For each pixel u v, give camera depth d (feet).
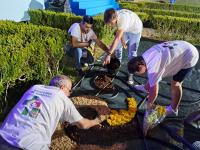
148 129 18.53
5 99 18.79
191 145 17.24
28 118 12.30
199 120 19.44
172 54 17.89
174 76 19.25
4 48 18.75
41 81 21.21
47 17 37.68
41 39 22.02
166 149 17.57
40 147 12.12
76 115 13.50
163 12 52.75
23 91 20.43
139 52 35.42
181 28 44.55
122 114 20.11
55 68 22.75
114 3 52.60
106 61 23.44
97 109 20.15
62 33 24.39
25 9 39.81
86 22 23.25
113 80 25.44
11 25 26.66
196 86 25.96
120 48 26.09
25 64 19.52
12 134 12.05
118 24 22.52
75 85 23.88
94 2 46.37
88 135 17.93
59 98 12.95
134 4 58.70
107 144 17.52
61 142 17.08
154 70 17.49
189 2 99.30
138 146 17.66
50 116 12.50
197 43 42.34
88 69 26.76
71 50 28.07
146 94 23.32
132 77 25.03
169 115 20.57
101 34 35.14
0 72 17.46
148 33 44.52
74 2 43.14
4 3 37.11
